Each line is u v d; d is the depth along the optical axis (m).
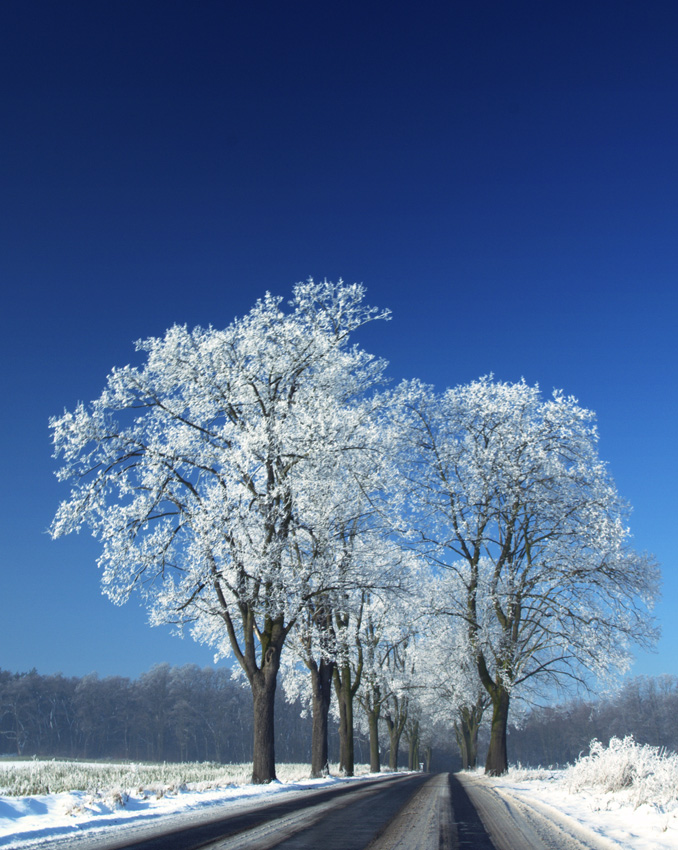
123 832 7.46
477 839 6.68
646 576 24.89
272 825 7.96
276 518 18.55
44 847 6.34
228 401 19.70
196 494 18.77
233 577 19.06
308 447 18.75
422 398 27.09
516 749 114.00
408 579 23.05
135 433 18.94
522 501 24.94
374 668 35.06
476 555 26.06
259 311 20.50
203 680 112.31
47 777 16.47
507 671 25.14
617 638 24.19
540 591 25.05
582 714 96.69
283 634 18.88
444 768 110.06
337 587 19.58
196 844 6.43
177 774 21.45
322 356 20.70
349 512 21.42
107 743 105.31
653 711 92.56
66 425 18.44
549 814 8.95
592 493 25.16
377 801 11.31
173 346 19.53
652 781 9.95
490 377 27.28
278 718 112.38
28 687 103.25
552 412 26.00
